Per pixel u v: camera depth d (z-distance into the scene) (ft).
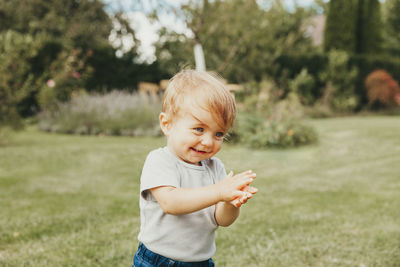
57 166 18.81
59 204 12.53
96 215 11.36
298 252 8.79
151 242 5.18
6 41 30.83
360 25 59.00
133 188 14.74
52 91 36.94
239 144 24.73
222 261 8.40
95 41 46.06
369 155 21.71
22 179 16.12
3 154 21.75
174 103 4.85
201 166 5.32
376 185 15.14
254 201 12.95
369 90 54.60
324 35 58.44
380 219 11.00
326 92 51.60
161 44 35.76
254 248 9.02
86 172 17.53
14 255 8.64
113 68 47.65
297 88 48.26
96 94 40.86
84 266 8.13
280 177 16.69
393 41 85.51
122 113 34.04
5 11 42.37
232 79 43.60
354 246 9.11
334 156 21.67
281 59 49.75
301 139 25.03
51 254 8.69
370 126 34.47
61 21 43.80
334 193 13.96
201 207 4.63
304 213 11.59
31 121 38.99
